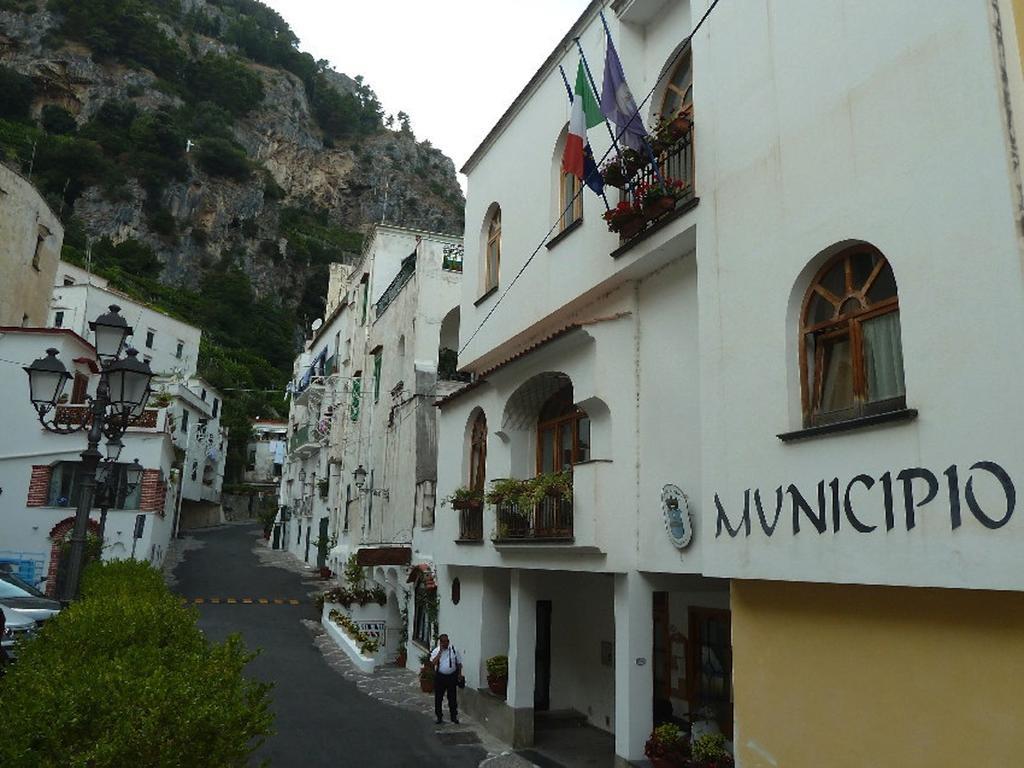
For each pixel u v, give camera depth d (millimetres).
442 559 14789
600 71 11000
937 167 5496
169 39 104125
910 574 5293
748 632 6941
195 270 85438
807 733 6191
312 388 35969
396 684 16375
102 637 6414
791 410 6594
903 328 5594
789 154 6953
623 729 9047
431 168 139500
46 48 89125
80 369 27359
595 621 13094
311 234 106500
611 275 9930
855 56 6348
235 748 4426
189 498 49375
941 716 5176
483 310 14469
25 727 3889
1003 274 4938
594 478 9461
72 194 78875
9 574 15766
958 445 5086
